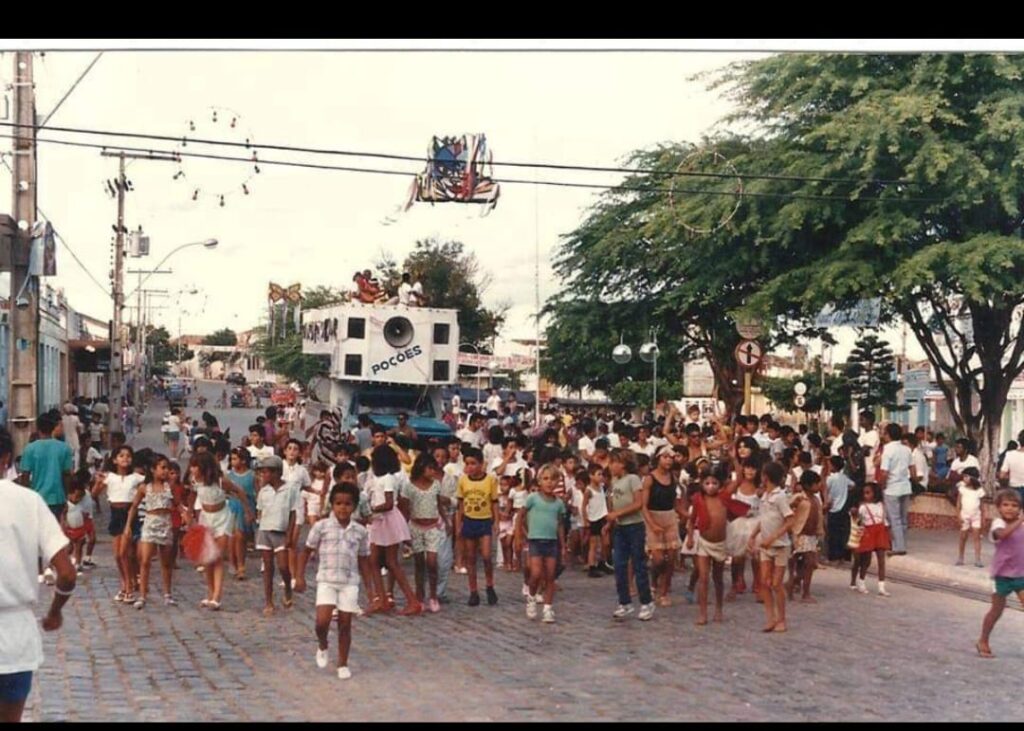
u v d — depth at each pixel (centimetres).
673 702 984
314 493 1650
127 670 1098
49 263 2280
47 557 636
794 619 1456
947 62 2500
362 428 2531
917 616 1486
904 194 2547
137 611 1462
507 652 1217
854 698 1009
